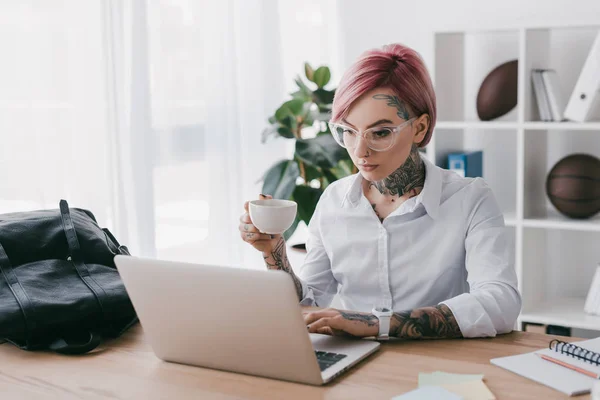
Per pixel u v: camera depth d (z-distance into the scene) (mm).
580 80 2873
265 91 3736
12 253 1688
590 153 3195
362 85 1629
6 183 2652
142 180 3115
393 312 1518
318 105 3400
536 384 1257
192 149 3389
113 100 2938
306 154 3156
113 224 2986
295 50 3943
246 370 1344
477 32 3002
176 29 3275
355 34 3750
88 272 1703
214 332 1332
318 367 1261
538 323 2961
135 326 1683
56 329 1563
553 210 3219
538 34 3047
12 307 1521
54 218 1792
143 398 1263
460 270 1816
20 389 1330
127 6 3020
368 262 1860
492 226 1753
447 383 1261
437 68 3100
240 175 3609
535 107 3066
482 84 3197
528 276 3070
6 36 2617
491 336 1530
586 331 3178
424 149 3246
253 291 1247
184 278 1316
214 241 3520
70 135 2826
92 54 2879
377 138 1651
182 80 3318
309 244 2006
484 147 3418
